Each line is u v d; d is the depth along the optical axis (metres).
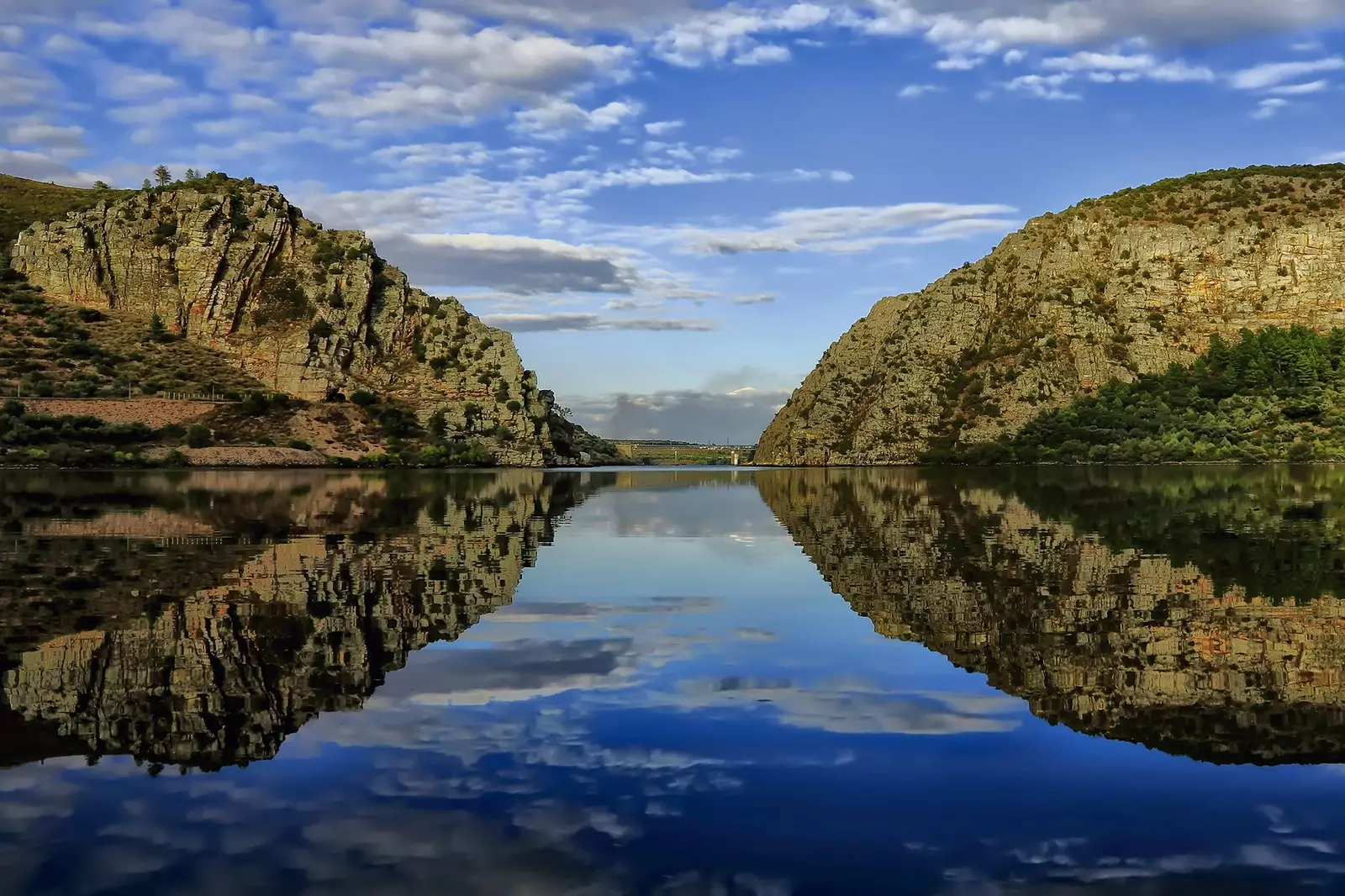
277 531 41.19
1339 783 12.17
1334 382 148.75
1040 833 10.70
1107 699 15.77
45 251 170.38
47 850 10.20
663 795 11.66
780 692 16.22
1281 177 192.50
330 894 9.30
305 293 171.38
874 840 10.50
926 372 180.38
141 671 17.25
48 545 35.34
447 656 18.72
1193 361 165.50
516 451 159.75
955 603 24.52
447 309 185.62
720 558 34.28
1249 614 22.77
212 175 188.00
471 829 10.72
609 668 17.80
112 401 133.25
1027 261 184.25
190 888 9.41
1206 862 10.04
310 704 15.36
